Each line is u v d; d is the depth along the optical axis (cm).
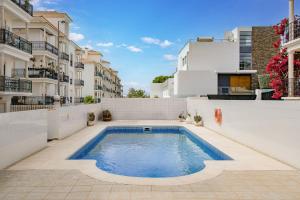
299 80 1207
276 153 794
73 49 3412
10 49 1552
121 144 1292
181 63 3450
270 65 1531
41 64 2483
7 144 695
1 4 1444
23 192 512
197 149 1167
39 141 916
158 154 1064
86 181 578
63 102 2730
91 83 4309
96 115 1997
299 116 679
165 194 504
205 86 2802
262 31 2977
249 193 510
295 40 1141
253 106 958
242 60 2972
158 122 1970
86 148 1081
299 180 590
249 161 768
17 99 2111
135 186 548
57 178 598
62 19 2919
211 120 1507
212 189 532
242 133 1059
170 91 3594
